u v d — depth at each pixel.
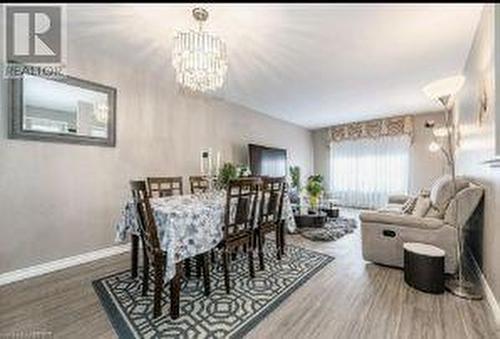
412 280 2.28
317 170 8.38
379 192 7.05
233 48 2.94
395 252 2.70
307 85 4.22
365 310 1.93
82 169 2.92
